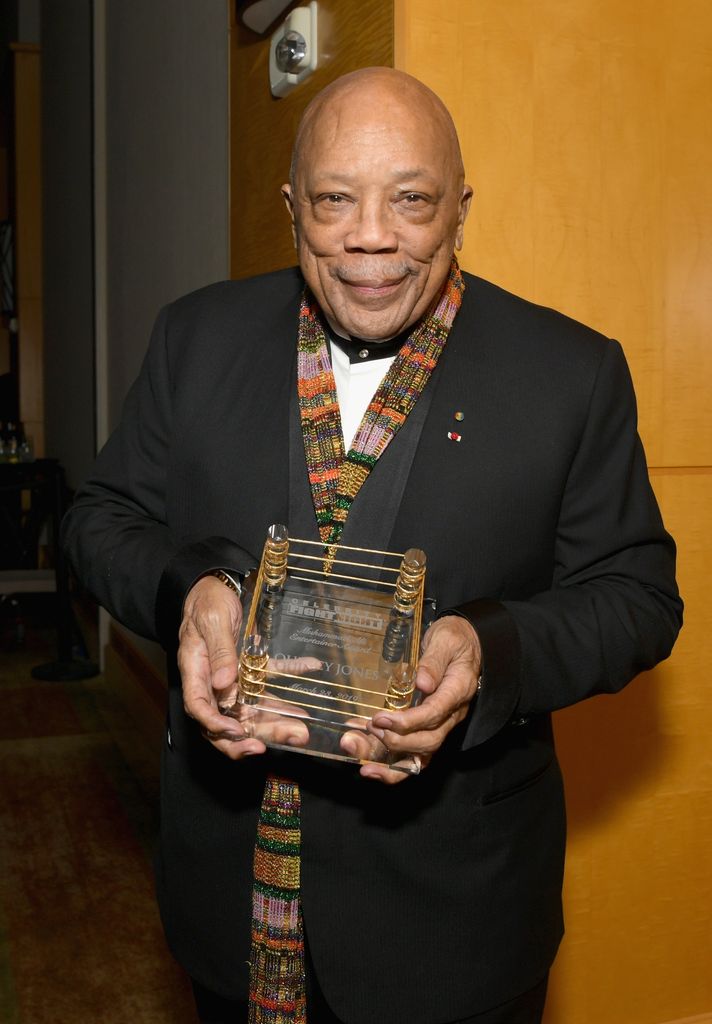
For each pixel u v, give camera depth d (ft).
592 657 3.58
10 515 19.60
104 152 15.33
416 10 5.42
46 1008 7.29
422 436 3.73
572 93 5.77
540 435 3.75
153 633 3.73
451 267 4.00
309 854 3.62
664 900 6.44
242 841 3.78
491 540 3.69
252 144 7.37
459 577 3.67
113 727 13.37
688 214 6.05
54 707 14.23
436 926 3.63
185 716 3.97
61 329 20.10
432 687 3.04
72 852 9.71
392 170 3.36
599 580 3.87
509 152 5.68
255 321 4.18
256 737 3.19
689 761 6.41
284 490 3.81
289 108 6.60
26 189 23.44
